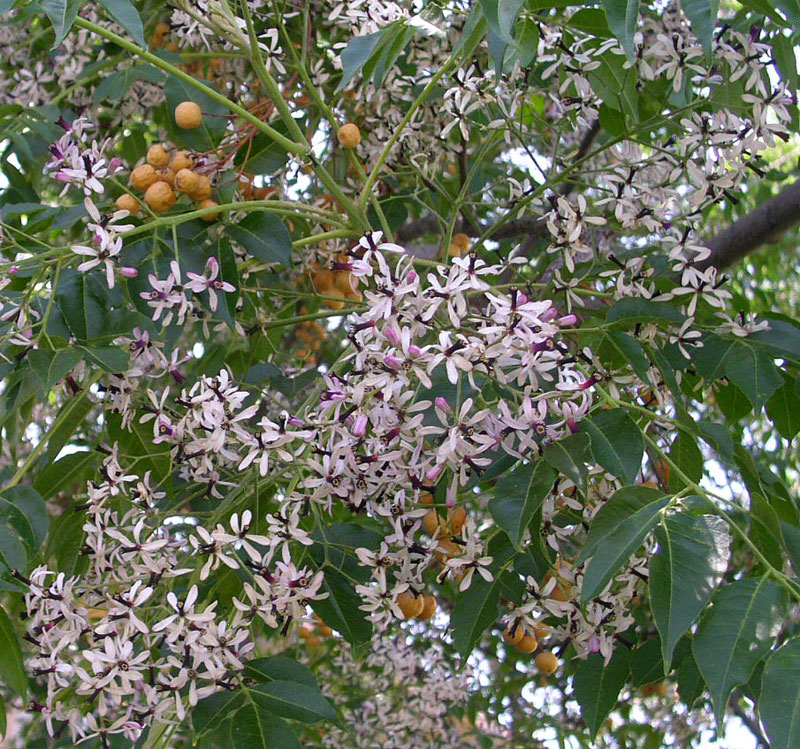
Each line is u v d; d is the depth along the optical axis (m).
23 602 0.47
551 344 0.36
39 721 0.48
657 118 0.51
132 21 0.37
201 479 0.47
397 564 0.41
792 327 0.48
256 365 0.59
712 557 0.31
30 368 0.43
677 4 0.57
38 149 0.67
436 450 0.37
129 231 0.43
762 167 0.49
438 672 0.87
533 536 0.41
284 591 0.39
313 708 0.37
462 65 0.48
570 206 0.48
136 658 0.37
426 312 0.36
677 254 0.47
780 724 0.28
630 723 0.94
